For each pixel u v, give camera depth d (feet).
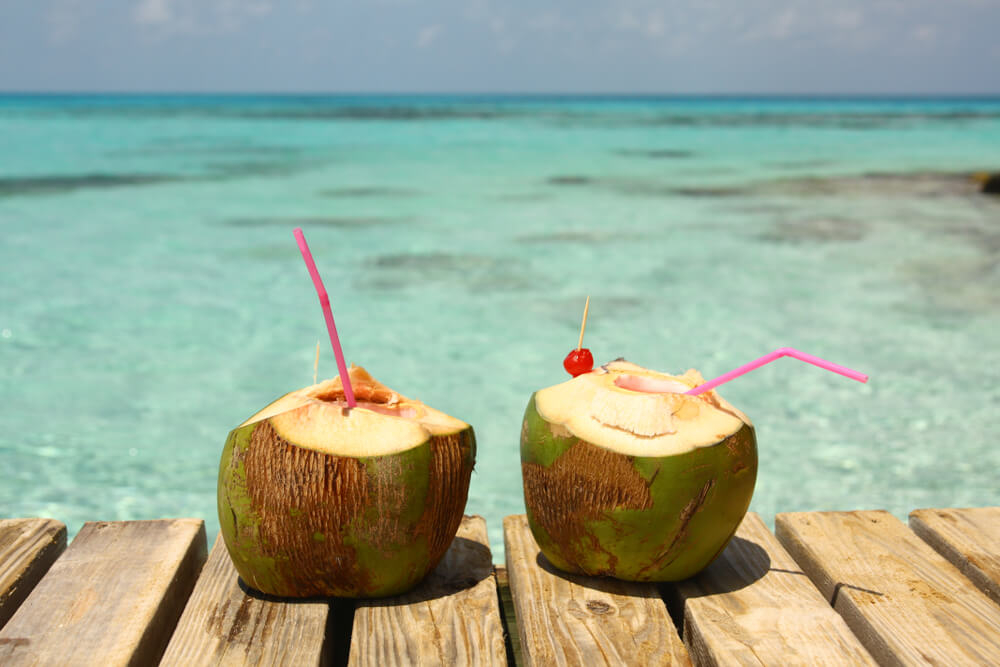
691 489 2.22
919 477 5.17
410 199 19.03
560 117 78.69
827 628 2.20
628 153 34.35
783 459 5.46
